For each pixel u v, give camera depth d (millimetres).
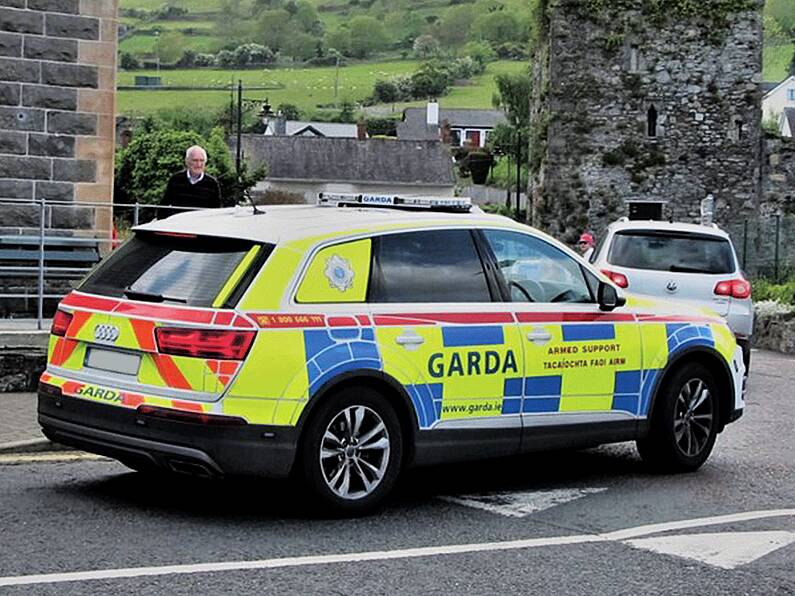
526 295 9672
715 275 16625
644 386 10328
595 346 9945
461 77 160125
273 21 162625
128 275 8844
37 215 16188
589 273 10141
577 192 47688
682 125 47781
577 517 9039
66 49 16312
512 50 166750
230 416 8086
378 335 8711
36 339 13477
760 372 20031
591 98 47469
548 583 7352
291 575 7309
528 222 50844
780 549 8250
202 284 8430
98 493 9234
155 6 167750
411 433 8891
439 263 9250
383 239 9016
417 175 92062
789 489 10211
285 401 8242
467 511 9133
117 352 8570
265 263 8438
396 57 165750
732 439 12719
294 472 8445
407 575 7402
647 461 10781
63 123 16344
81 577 7113
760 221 37406
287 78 154375
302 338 8359
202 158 15164
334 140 93188
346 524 8562
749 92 47781
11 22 16000
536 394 9570
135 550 7711
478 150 110688
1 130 16047
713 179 47938
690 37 47531
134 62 148250
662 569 7719
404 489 9828
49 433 8938
